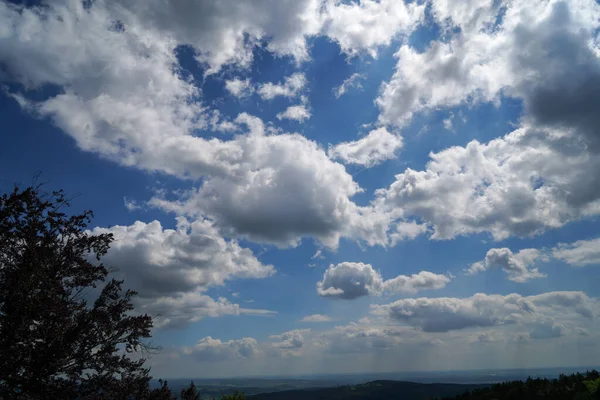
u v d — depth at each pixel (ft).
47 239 36.70
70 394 34.91
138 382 41.24
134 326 39.68
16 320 32.91
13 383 32.12
